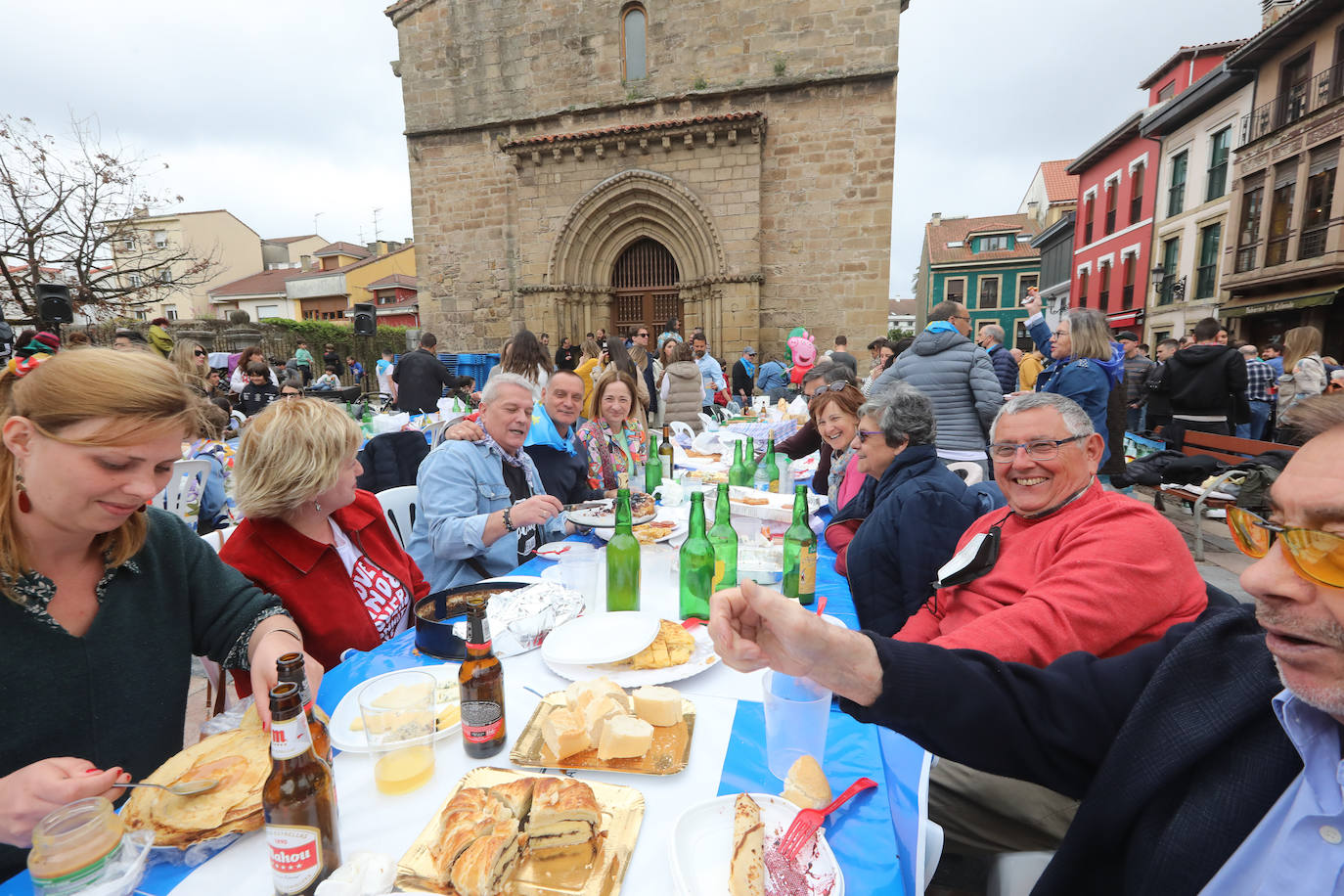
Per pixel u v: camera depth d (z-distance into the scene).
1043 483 1.67
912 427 2.17
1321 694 0.71
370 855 0.81
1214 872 0.84
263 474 1.54
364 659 1.43
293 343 17.61
